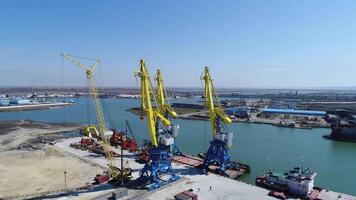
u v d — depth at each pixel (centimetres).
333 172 10038
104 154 11644
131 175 8838
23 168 9788
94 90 10844
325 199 7175
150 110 8175
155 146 8344
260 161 11300
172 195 7394
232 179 8712
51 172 9375
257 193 7581
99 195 7438
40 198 7238
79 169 9688
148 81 8188
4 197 7294
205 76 9838
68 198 7231
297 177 7744
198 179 8669
